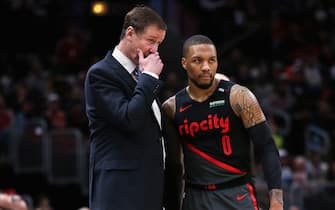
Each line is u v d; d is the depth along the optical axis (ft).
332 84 151.02
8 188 106.93
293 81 144.25
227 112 41.55
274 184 40.37
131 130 39.34
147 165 40.24
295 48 163.73
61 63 136.87
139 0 133.49
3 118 107.76
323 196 94.79
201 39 41.45
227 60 139.03
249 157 42.32
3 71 136.46
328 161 123.13
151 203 40.32
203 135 41.86
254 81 140.67
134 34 40.29
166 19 127.75
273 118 123.65
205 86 41.27
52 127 110.32
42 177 108.06
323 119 133.80
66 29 150.41
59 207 108.27
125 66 40.68
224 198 41.34
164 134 42.60
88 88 40.60
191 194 42.09
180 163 43.21
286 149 123.65
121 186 40.04
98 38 143.95
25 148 106.83
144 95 39.06
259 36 160.56
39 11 152.46
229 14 159.22
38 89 125.18
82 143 107.55
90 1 144.56
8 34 148.56
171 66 53.42
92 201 41.11
